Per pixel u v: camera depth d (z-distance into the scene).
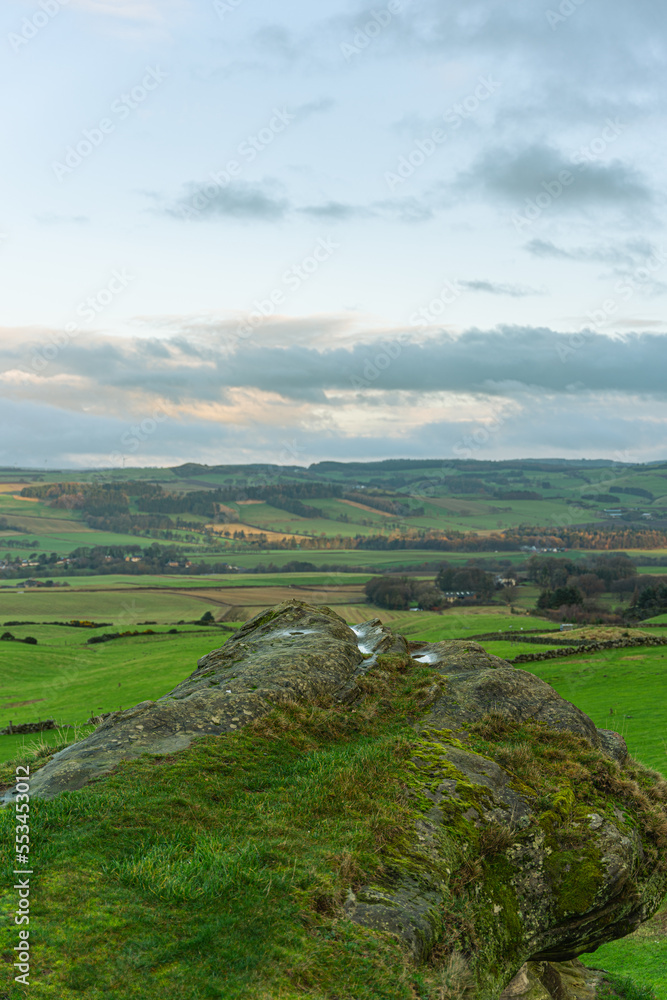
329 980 7.04
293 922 7.68
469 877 9.93
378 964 7.38
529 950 10.20
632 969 17.12
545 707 14.81
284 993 6.70
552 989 12.86
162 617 141.50
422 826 10.29
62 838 8.63
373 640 20.27
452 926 8.99
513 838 10.72
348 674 16.00
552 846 10.88
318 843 9.41
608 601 134.88
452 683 15.70
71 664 94.00
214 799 10.20
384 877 9.07
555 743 13.52
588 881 10.45
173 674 76.44
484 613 123.69
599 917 10.94
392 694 15.42
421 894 9.05
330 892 8.25
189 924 7.35
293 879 8.30
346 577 177.00
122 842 8.74
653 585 124.81
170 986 6.51
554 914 10.30
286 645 17.36
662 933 19.27
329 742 13.06
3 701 71.12
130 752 11.49
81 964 6.55
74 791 10.01
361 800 10.62
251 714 13.31
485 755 12.70
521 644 77.94
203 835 9.15
